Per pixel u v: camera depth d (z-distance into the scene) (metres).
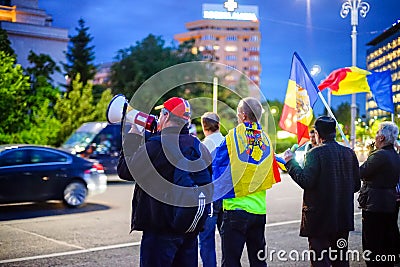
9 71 24.12
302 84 6.00
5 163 11.35
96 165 12.57
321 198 4.79
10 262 6.84
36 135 24.64
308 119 5.93
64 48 48.38
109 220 10.28
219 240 8.27
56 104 29.98
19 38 46.00
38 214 11.09
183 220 3.79
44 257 7.12
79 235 8.71
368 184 5.64
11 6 48.97
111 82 46.75
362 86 7.62
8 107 23.48
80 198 12.15
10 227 9.48
